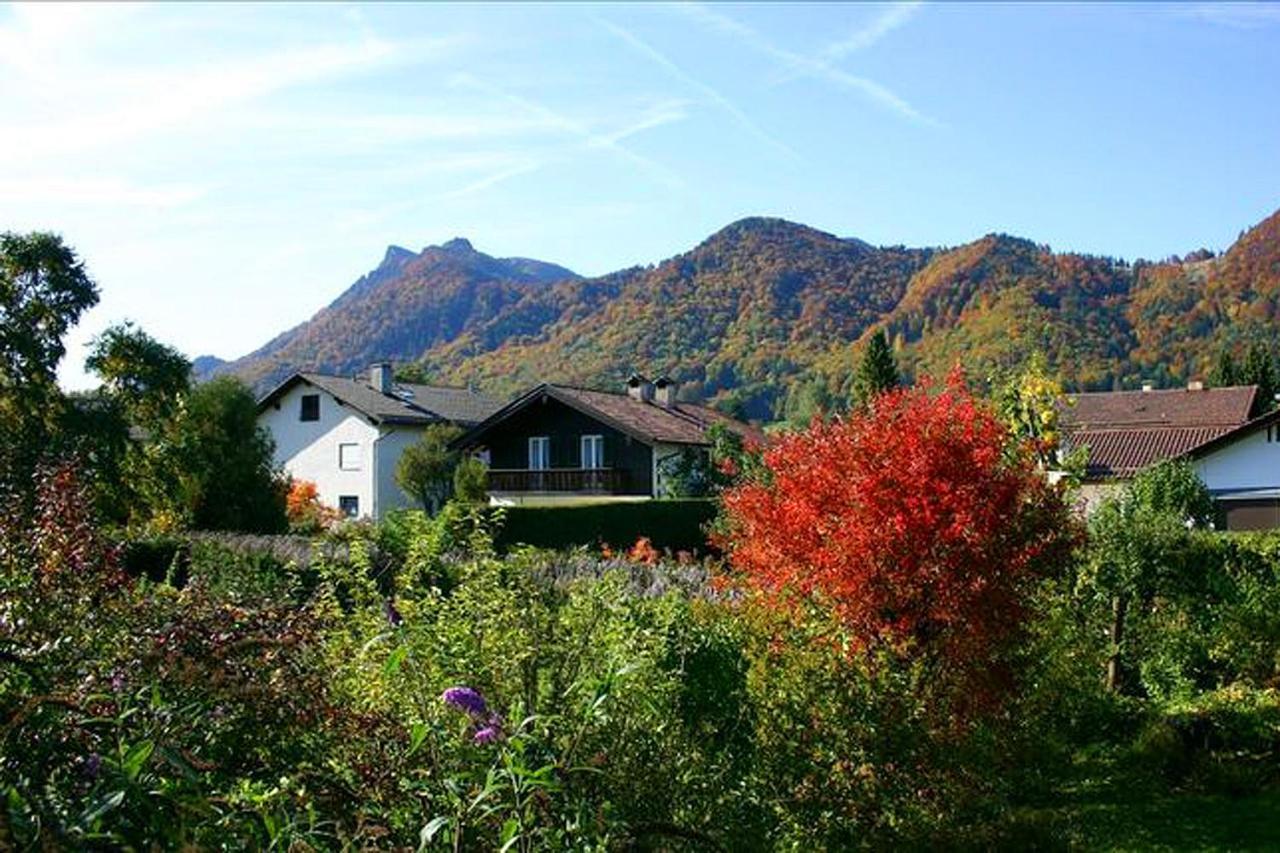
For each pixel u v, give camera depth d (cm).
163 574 1803
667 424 3616
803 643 672
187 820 230
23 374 2617
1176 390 4231
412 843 300
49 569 398
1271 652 1112
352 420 4203
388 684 442
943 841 635
